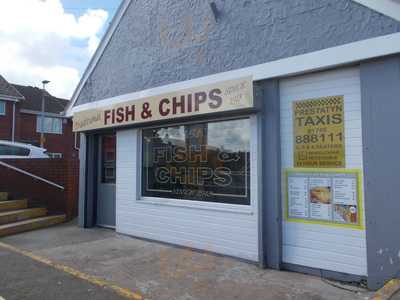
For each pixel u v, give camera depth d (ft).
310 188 18.08
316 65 17.56
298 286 16.33
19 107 93.45
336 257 17.20
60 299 14.88
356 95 16.94
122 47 27.84
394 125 15.48
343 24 16.93
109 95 28.66
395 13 15.48
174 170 24.30
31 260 20.39
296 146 18.58
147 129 26.21
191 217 22.79
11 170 35.22
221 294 15.44
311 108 18.21
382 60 15.89
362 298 14.90
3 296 15.20
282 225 18.85
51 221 31.01
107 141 30.32
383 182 15.67
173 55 24.11
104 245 23.97
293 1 18.63
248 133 20.58
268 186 19.15
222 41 21.43
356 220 16.70
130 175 26.84
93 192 30.48
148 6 26.07
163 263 19.83
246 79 19.04
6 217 28.84
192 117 22.40
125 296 15.21
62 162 33.17
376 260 15.74
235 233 20.61
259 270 18.62
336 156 17.39
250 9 20.26
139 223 25.94
